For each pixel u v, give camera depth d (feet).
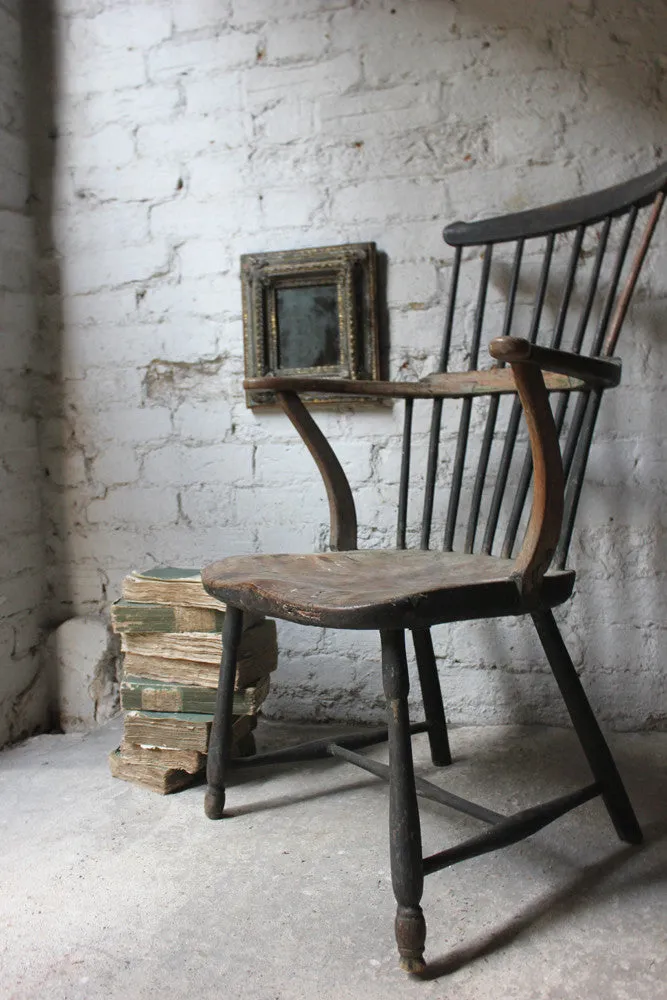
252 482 6.19
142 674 5.17
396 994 3.20
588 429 4.30
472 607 3.55
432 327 5.85
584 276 5.65
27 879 4.04
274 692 6.26
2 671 5.88
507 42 5.69
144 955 3.46
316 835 4.44
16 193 6.26
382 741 5.11
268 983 3.28
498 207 5.72
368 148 5.90
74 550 6.48
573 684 4.27
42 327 6.46
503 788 4.92
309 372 5.94
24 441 6.30
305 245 6.02
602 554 5.69
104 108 6.33
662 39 5.48
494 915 3.69
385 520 5.98
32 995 3.24
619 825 4.27
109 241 6.35
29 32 6.42
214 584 4.15
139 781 5.10
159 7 6.22
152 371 6.32
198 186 6.19
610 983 3.23
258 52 6.07
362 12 5.89
